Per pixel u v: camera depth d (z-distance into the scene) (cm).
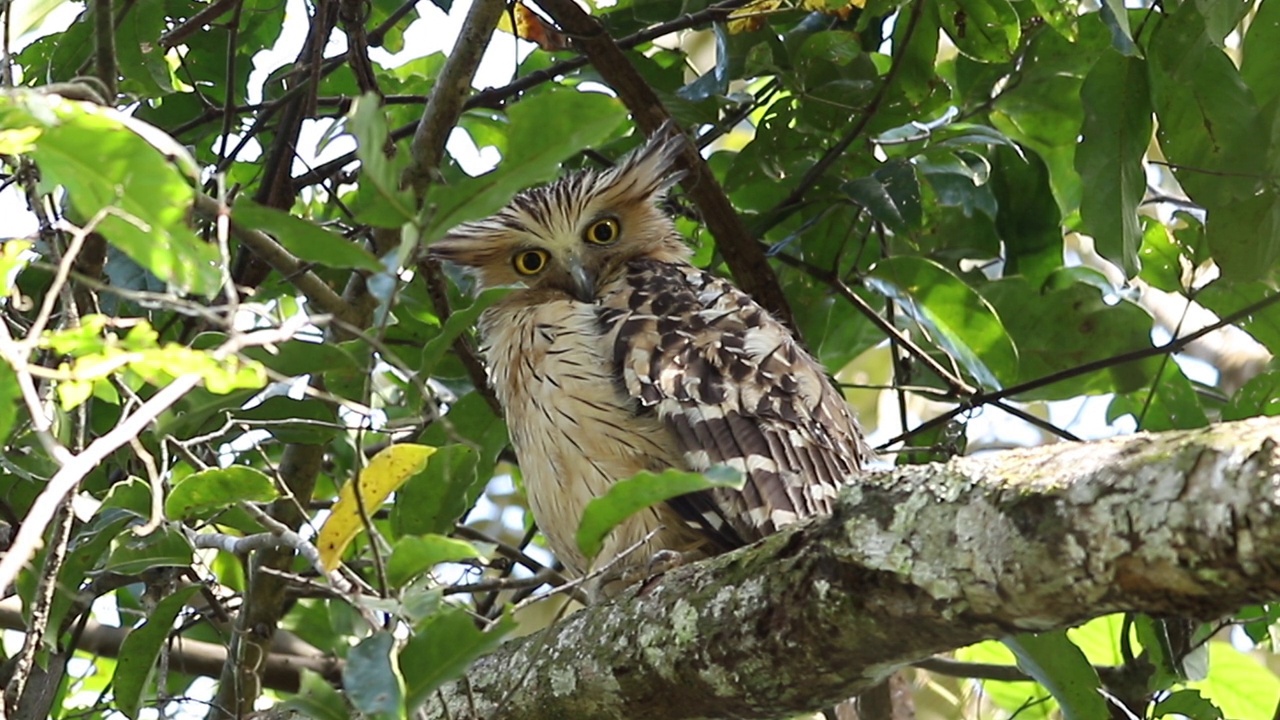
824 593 601
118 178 556
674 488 603
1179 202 1216
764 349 994
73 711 1197
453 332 738
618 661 684
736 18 1112
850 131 1133
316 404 944
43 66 1095
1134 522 498
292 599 1229
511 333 1030
